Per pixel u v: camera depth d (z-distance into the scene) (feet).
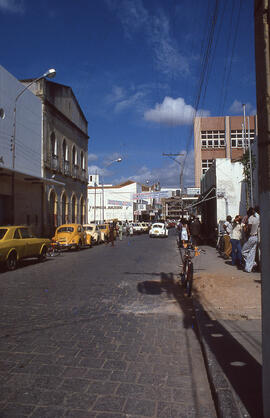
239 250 37.27
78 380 11.06
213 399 9.89
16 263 38.78
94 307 20.72
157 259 47.67
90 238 73.36
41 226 82.07
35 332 16.01
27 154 74.23
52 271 36.91
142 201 235.61
